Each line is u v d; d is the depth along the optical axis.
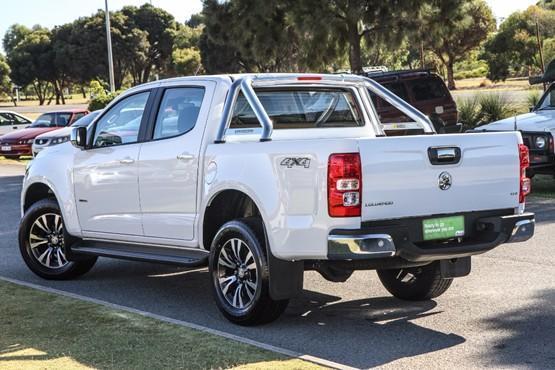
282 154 5.64
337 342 5.68
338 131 7.05
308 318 6.38
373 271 8.18
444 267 6.11
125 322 6.11
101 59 90.94
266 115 6.06
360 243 5.29
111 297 7.33
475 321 6.17
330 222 5.38
